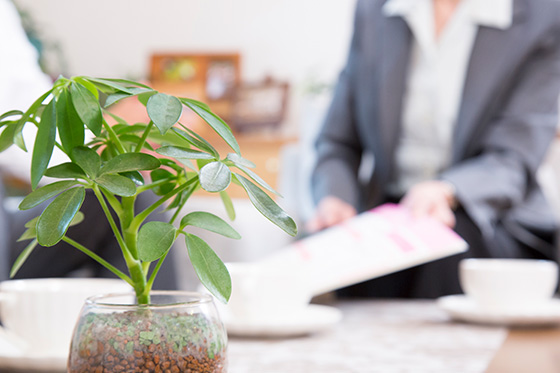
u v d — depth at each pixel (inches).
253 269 29.9
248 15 162.4
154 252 11.6
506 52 65.8
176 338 12.3
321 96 157.1
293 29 160.6
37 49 162.6
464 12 67.2
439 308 37.0
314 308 32.4
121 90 12.2
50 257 36.6
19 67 49.2
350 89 73.1
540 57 66.5
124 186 11.4
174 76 164.6
